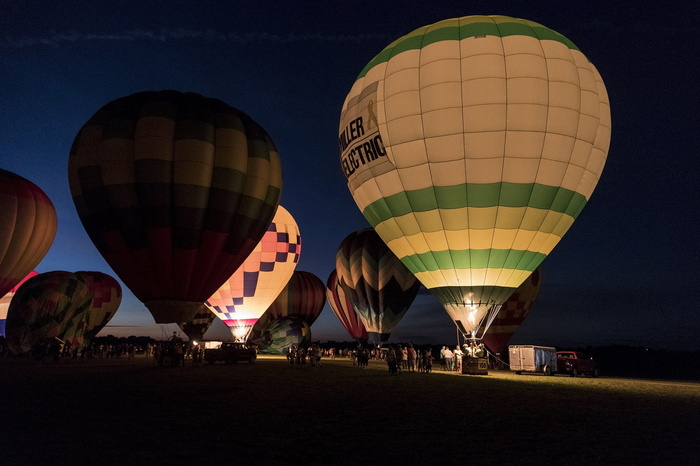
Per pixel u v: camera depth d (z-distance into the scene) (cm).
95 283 4350
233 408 1014
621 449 701
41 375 1780
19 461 617
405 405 1078
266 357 3834
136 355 4428
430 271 1962
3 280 2525
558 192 1800
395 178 1892
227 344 2688
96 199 1914
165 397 1170
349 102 2081
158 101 2038
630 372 3272
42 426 825
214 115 2108
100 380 1574
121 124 1950
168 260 1955
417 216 1888
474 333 1923
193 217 1953
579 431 820
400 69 1870
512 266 1878
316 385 1480
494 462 629
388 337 3647
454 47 1816
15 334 3061
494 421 898
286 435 764
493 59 1761
